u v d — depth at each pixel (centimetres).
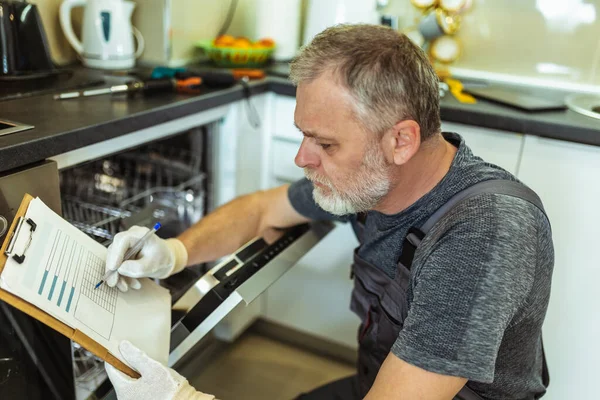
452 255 76
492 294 73
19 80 134
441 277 76
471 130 140
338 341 180
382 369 76
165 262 98
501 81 180
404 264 92
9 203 89
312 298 178
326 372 182
